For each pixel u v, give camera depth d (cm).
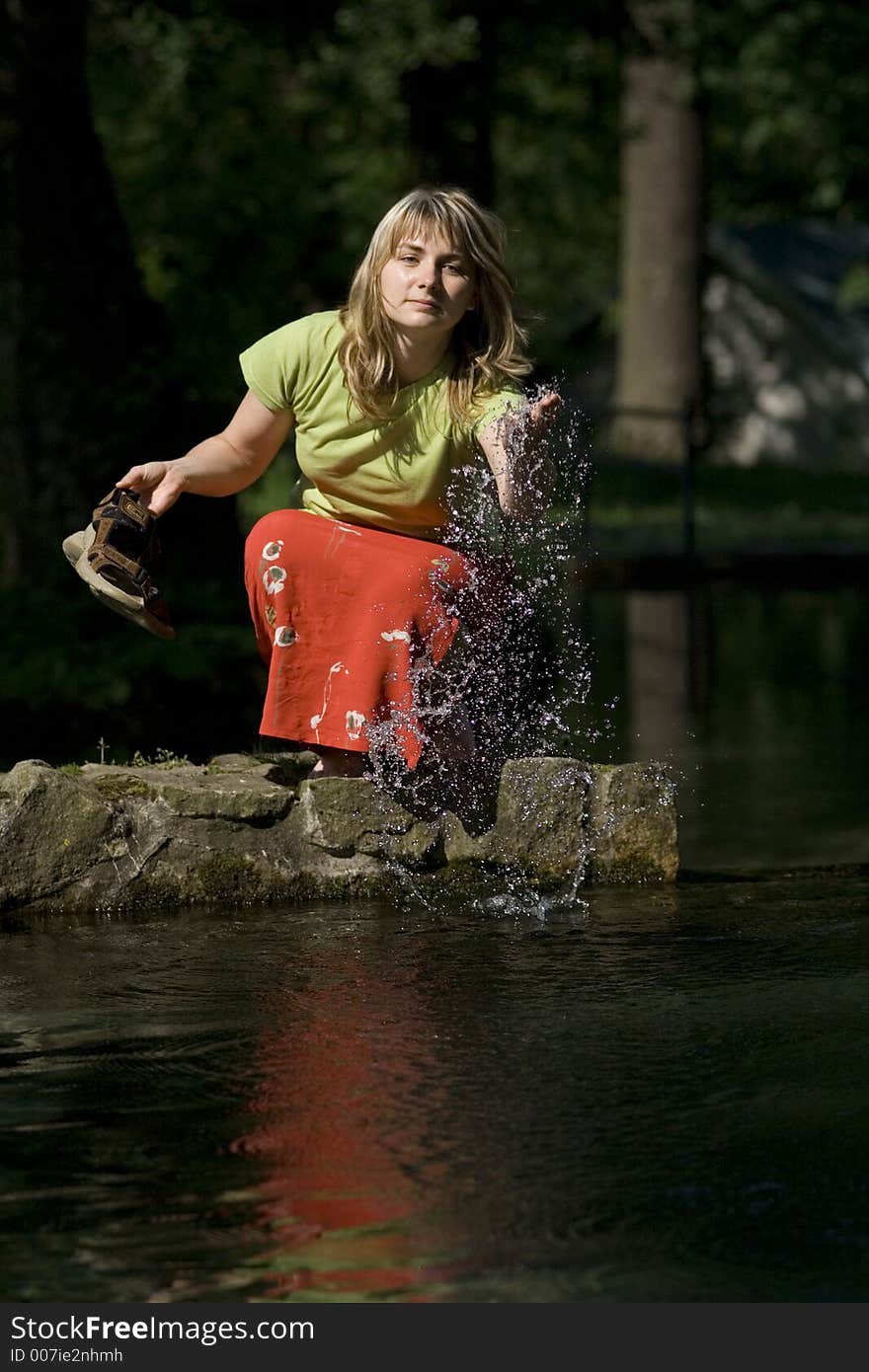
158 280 3098
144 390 1795
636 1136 440
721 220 7638
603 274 6981
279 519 710
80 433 1798
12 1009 553
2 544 1862
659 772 764
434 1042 518
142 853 706
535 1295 356
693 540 3609
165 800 710
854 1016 547
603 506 4400
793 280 6819
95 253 1819
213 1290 359
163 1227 385
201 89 2695
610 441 5112
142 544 695
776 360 6812
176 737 1264
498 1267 368
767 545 3700
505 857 744
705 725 1683
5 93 1783
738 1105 464
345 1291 358
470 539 723
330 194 4675
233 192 3094
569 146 6103
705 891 745
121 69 3447
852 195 5534
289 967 607
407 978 593
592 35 3378
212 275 3019
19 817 691
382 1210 394
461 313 692
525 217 6350
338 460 713
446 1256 372
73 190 1806
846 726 1683
